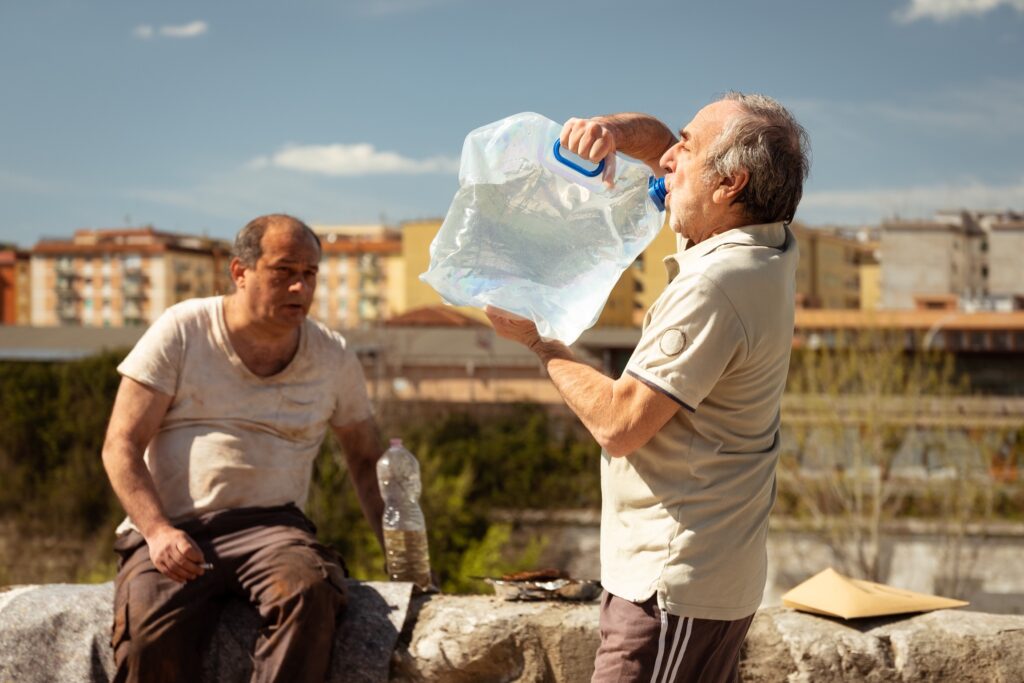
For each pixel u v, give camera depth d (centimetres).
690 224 223
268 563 283
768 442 223
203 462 300
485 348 4969
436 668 290
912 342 4984
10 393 3209
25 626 286
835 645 281
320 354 319
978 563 2708
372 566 2122
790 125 215
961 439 2705
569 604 297
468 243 236
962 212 8531
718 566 214
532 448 3088
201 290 10456
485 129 240
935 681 277
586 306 234
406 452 330
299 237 304
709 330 207
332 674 287
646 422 210
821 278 9156
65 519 2978
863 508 2745
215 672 284
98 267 10656
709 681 223
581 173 239
